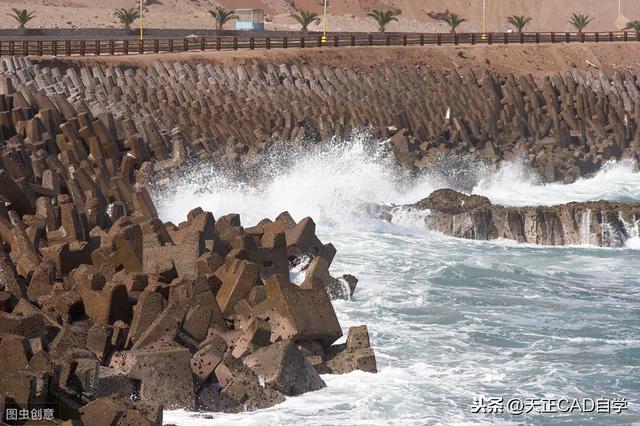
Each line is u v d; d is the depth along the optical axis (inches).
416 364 2186.3
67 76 6053.2
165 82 6510.8
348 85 7199.8
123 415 1609.3
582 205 3986.2
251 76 7249.0
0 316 1865.2
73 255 2413.9
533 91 7440.9
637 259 3641.7
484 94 7440.9
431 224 4005.9
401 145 5457.7
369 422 1830.7
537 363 2256.4
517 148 5890.8
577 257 3659.0
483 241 3905.0
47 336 1907.0
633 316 2733.8
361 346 2116.1
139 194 3203.7
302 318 2080.5
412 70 7795.3
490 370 2186.3
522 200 5226.4
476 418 1893.5
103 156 3996.1
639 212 3944.4
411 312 2655.0
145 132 4355.3
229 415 1834.4
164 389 1822.1
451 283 3073.3
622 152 6427.2
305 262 2746.1
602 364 2268.7
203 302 2124.8
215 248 2566.4
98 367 1776.6
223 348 1967.3
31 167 3457.2
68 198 2783.0
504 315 2684.5
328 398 1935.3
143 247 2458.2
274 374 1923.0
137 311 2007.9
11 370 1710.1
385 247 3597.4
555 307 2817.4
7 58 6235.2
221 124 5098.4
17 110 4173.2
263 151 4820.4
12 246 2492.6
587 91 7465.6
